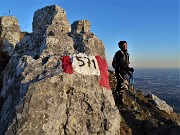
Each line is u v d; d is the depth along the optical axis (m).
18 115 9.20
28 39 15.25
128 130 12.88
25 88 9.91
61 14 15.97
